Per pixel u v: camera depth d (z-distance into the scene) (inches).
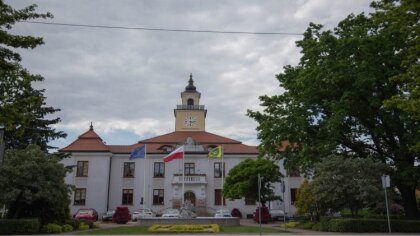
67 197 1047.6
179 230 927.7
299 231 927.0
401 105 587.2
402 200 1077.1
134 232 912.3
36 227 892.6
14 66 470.3
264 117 1222.9
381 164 948.6
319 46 1058.7
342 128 1081.4
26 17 477.4
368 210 1320.1
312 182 983.0
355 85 979.3
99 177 2126.0
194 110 2682.1
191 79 2930.6
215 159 2236.7
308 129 1114.1
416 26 542.3
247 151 2257.6
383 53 987.3
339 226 874.8
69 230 1000.2
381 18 599.5
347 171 926.4
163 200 2178.9
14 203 965.8
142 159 2234.3
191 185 2130.9
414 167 980.6
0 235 849.5
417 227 869.2
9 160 929.5
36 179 939.3
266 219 1441.9
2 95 475.2
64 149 2146.9
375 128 1044.5
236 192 1667.1
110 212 1785.2
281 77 1250.0
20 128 516.7
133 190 2190.0
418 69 559.5
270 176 1668.3
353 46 1016.9
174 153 1477.6
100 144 2203.5
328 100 1078.4
